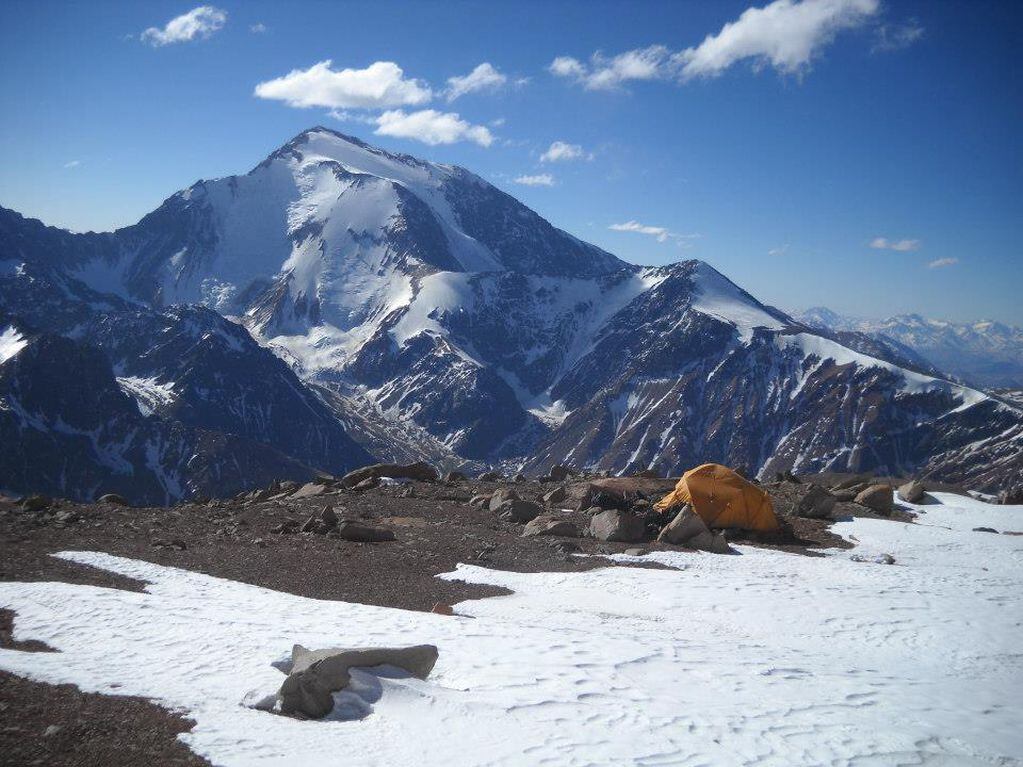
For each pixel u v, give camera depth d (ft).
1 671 43.42
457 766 35.22
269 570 74.84
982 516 127.34
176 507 111.34
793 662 54.70
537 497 124.57
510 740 38.09
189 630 51.80
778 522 108.88
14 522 86.48
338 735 37.86
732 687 47.50
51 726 36.96
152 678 43.52
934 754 39.75
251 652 47.88
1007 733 43.32
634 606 70.79
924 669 56.65
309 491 125.70
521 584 77.30
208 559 77.20
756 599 73.82
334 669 42.09
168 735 36.91
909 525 116.98
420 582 75.20
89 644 48.55
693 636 61.77
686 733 39.91
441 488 132.26
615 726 40.27
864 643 62.75
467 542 91.45
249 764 34.47
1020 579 86.74
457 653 50.24
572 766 35.68
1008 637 65.00
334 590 70.13
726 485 108.68
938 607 73.10
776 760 37.65
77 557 71.87
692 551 92.94
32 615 53.62
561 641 54.70
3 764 33.47
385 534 90.68
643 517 103.71
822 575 84.69
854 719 43.60
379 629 55.06
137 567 70.85
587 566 84.99
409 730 38.70
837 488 144.97
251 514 102.53
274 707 40.70
